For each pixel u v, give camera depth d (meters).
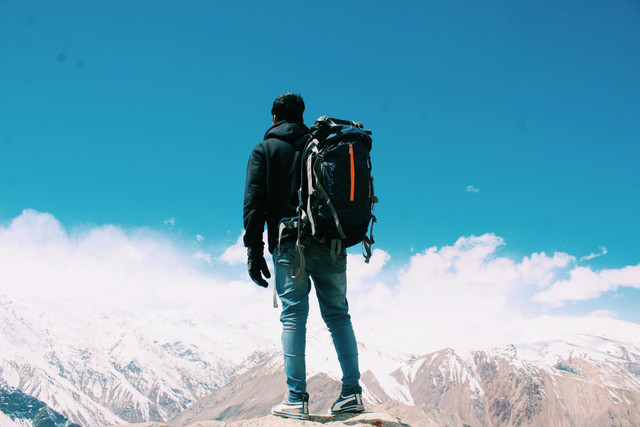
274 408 4.96
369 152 5.15
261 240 5.24
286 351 4.95
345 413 5.06
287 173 5.05
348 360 5.21
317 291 5.43
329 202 4.57
